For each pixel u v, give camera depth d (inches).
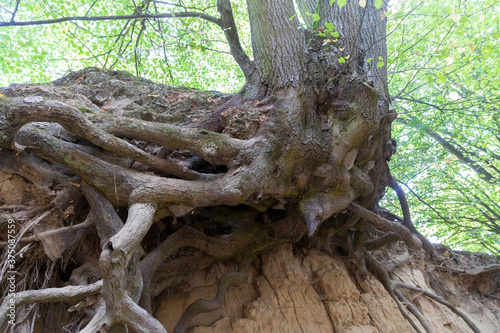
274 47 190.5
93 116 151.3
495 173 458.3
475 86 312.0
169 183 147.3
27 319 140.3
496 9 299.1
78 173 143.6
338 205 196.4
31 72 327.9
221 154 155.9
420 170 433.1
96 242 177.5
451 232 469.1
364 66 219.8
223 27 275.0
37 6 286.2
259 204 198.5
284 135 171.9
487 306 314.3
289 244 248.7
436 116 357.1
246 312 203.6
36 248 147.9
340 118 187.6
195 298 198.5
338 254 272.2
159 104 217.3
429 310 272.8
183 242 188.5
